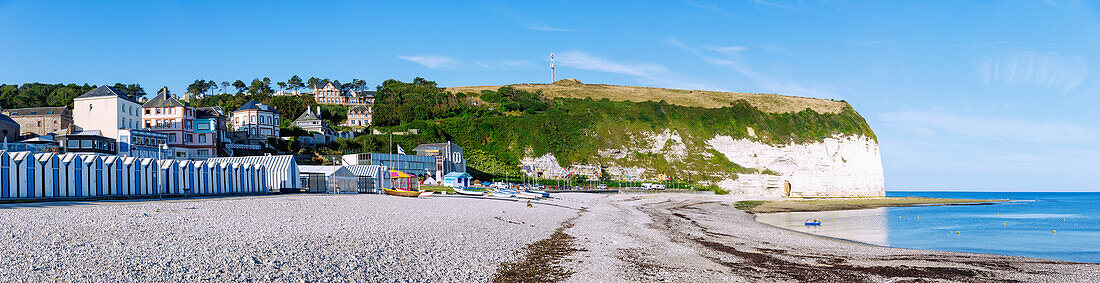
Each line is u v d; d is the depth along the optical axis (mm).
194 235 26500
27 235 23516
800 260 31984
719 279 25484
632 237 40531
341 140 135625
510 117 159625
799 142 166000
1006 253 41906
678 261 29875
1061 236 55250
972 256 35906
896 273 28344
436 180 113062
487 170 138375
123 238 24484
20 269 18703
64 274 18656
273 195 66125
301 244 26234
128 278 18812
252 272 20750
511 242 34062
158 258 21344
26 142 89250
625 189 127188
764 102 189250
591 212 67062
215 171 63688
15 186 44531
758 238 45000
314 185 75875
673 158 154500
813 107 185500
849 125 173250
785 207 101562
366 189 82625
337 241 27891
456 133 149000
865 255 35094
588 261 28891
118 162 53469
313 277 21062
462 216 45125
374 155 110875
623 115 167125
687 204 100938
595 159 148750
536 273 25594
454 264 25875
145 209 36625
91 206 38938
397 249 27562
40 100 184625
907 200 148125
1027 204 147500
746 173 155500
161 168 57562
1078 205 140500
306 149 128125
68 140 89250
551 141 149500
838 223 69250
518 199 79188
